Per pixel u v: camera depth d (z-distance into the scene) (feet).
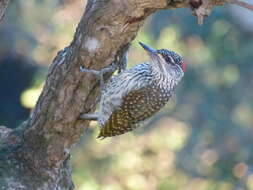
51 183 30.09
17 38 62.69
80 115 29.07
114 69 28.22
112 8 26.43
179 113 64.08
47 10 62.03
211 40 64.59
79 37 27.53
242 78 65.67
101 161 58.44
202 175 62.90
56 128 29.32
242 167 64.28
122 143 59.77
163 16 64.28
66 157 30.45
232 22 64.28
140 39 56.18
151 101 30.58
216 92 65.62
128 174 58.65
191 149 63.52
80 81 28.27
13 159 29.94
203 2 25.82
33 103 51.65
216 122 65.21
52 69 28.78
